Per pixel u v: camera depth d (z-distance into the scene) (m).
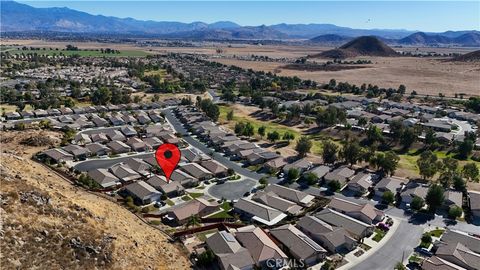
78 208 85.56
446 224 107.06
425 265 84.38
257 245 89.81
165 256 83.44
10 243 63.12
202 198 122.06
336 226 101.75
